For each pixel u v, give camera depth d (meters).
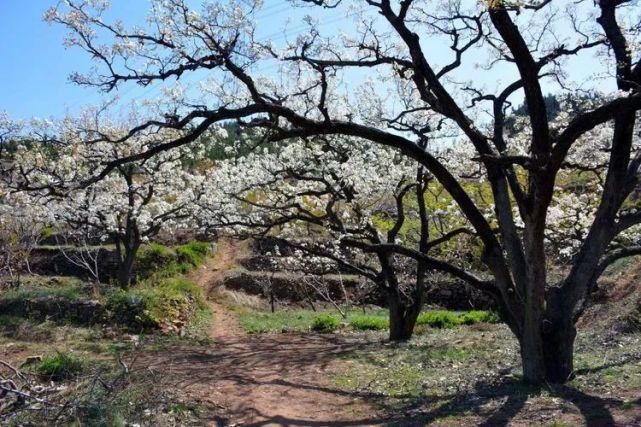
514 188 10.11
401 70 11.69
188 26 9.54
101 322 17.89
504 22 8.45
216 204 18.36
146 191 23.05
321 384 11.30
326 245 22.02
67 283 25.28
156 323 18.12
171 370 12.18
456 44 11.77
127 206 21.91
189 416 8.60
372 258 24.20
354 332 20.44
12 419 7.56
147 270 29.02
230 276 28.75
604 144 14.05
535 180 9.18
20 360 13.07
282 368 12.95
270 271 30.28
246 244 34.22
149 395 8.92
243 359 14.29
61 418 7.67
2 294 19.23
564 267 21.92
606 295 20.00
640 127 12.62
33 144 16.36
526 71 8.64
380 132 9.97
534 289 9.60
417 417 8.47
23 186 10.97
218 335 19.59
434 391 10.28
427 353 14.06
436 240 17.34
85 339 16.39
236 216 18.75
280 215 18.95
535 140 8.88
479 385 10.24
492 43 11.83
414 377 11.62
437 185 21.70
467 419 7.99
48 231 30.61
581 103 13.32
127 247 23.36
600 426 7.09
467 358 13.24
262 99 9.86
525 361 9.88
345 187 16.97
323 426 8.38
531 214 9.45
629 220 9.59
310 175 17.38
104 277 28.09
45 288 20.55
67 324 17.62
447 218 20.62
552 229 16.94
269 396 10.17
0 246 22.80
